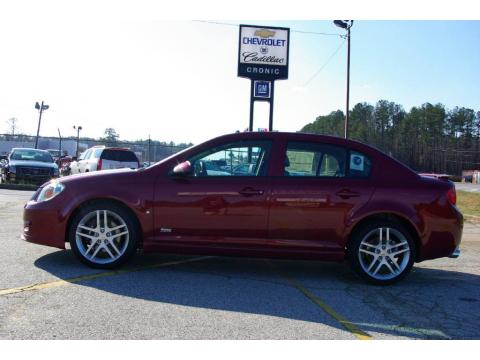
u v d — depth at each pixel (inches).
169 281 208.7
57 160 1105.4
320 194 217.5
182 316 165.2
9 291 183.2
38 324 151.6
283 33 762.8
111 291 189.3
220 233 218.7
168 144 1037.8
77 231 219.3
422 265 271.1
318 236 218.5
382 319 172.4
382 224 219.0
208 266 240.8
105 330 149.3
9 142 1658.5
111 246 220.8
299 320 167.2
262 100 764.0
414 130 3558.1
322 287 212.5
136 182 220.2
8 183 754.2
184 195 218.2
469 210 620.1
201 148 225.3
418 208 219.5
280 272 237.0
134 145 1223.5
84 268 220.7
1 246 259.1
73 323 153.7
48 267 220.1
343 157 225.3
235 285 208.1
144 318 161.3
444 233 221.6
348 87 1035.9
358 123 3555.6
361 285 219.0
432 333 160.1
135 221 220.8
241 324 160.4
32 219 222.8
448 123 3619.6
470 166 3216.0
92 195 217.9
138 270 224.8
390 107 3599.9
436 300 199.8
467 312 184.7
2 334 142.9
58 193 222.1
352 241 219.5
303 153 224.4
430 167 3282.5
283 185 218.2
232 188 217.9
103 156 698.8
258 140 226.1
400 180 223.5
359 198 218.1
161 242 219.0
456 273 253.0
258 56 761.6
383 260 219.6
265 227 217.5
